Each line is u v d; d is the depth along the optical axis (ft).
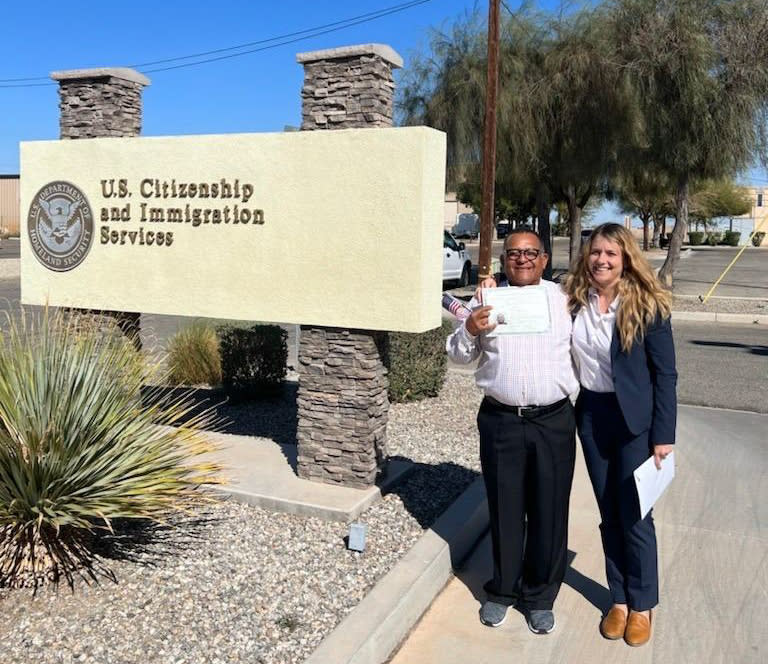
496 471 12.45
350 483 17.85
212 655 10.99
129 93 21.97
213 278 19.10
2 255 113.19
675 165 60.29
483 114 63.62
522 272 12.33
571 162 65.36
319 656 10.90
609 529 12.57
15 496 12.53
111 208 20.30
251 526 15.92
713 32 56.80
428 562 14.01
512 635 12.56
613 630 12.42
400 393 27.99
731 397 30.63
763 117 56.59
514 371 12.01
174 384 30.19
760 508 18.21
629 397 11.84
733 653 12.00
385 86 17.89
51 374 13.34
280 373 28.12
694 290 77.30
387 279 16.97
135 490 13.05
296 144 17.65
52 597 12.54
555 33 64.23
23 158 21.31
